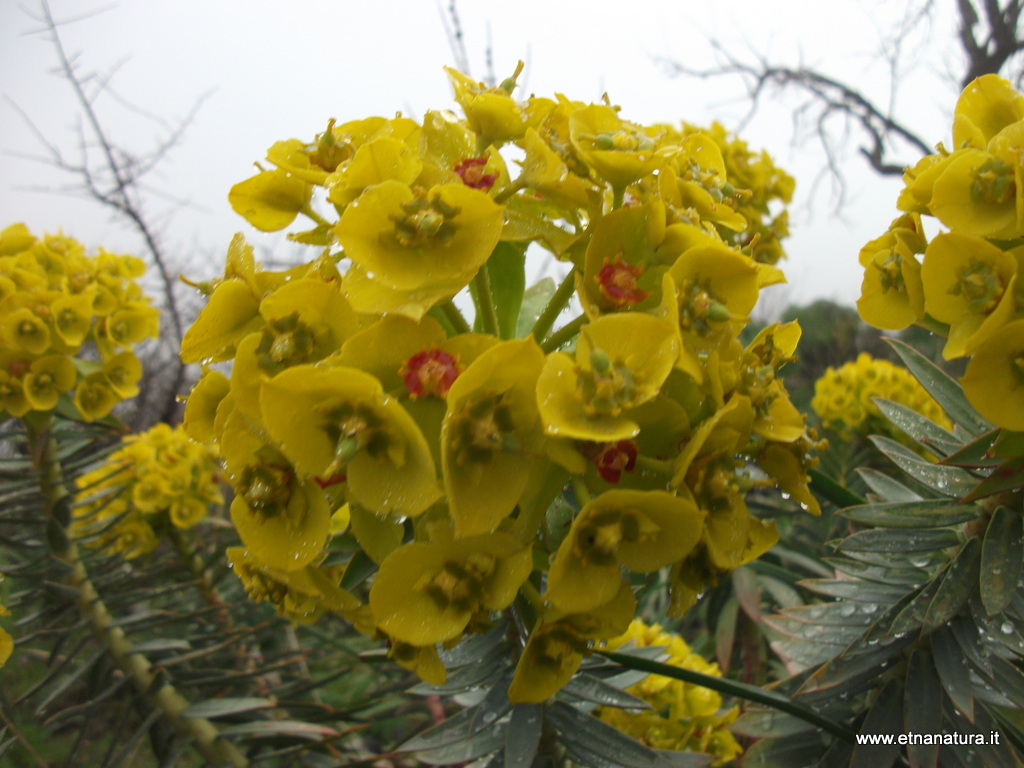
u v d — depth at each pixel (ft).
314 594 0.34
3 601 0.71
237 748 0.71
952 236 0.34
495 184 0.36
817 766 0.48
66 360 0.72
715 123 1.10
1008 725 0.48
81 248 0.81
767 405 0.35
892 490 0.53
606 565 0.30
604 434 0.28
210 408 0.36
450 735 0.44
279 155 0.38
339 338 0.32
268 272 0.35
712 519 0.33
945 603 0.42
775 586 0.81
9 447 0.84
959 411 0.46
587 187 0.35
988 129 0.40
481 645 0.45
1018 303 0.33
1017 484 0.37
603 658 0.49
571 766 0.52
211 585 0.85
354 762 0.64
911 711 0.44
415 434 0.29
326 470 0.30
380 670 0.87
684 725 0.62
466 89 0.37
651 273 0.34
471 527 0.29
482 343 0.31
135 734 0.65
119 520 0.74
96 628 0.69
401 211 0.32
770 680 0.81
